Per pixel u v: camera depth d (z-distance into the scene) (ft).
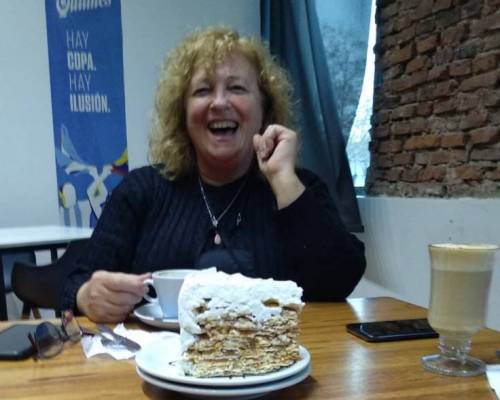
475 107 6.01
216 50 4.43
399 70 7.49
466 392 2.08
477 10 5.92
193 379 1.92
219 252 3.97
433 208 6.46
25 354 2.54
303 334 2.94
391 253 7.41
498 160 5.70
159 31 10.46
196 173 4.64
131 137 10.38
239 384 1.90
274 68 4.97
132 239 4.34
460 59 6.23
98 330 3.02
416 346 2.69
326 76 8.22
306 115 8.60
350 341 2.80
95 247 4.17
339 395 2.05
